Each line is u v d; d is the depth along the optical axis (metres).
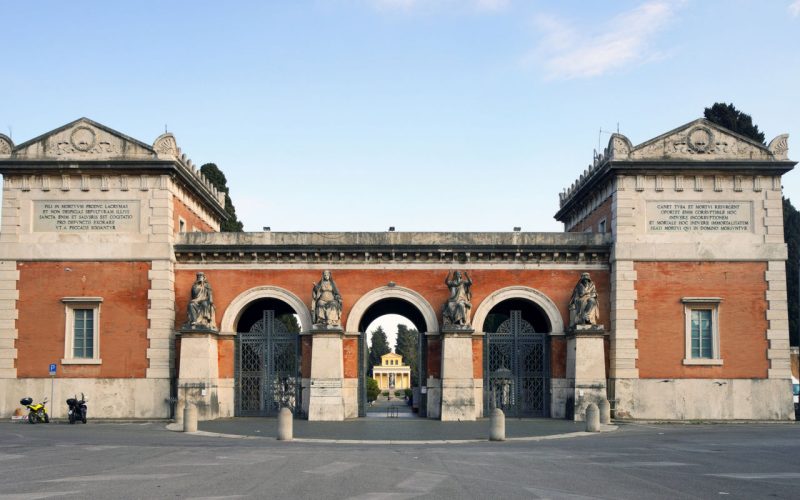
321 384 39.75
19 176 41.22
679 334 41.06
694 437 30.95
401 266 42.62
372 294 42.38
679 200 41.84
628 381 40.72
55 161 40.75
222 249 42.03
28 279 40.72
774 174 41.81
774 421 40.16
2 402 39.88
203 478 18.31
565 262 42.88
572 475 19.41
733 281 41.41
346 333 41.88
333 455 23.72
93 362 40.16
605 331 41.94
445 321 40.94
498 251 42.34
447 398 39.84
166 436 30.88
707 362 40.78
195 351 39.75
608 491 16.92
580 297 41.25
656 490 17.14
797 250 69.25
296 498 15.54
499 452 25.08
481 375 41.97
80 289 40.72
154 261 40.81
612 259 42.06
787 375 40.72
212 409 40.38
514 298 42.75
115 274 40.84
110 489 16.58
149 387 40.00
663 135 41.88
